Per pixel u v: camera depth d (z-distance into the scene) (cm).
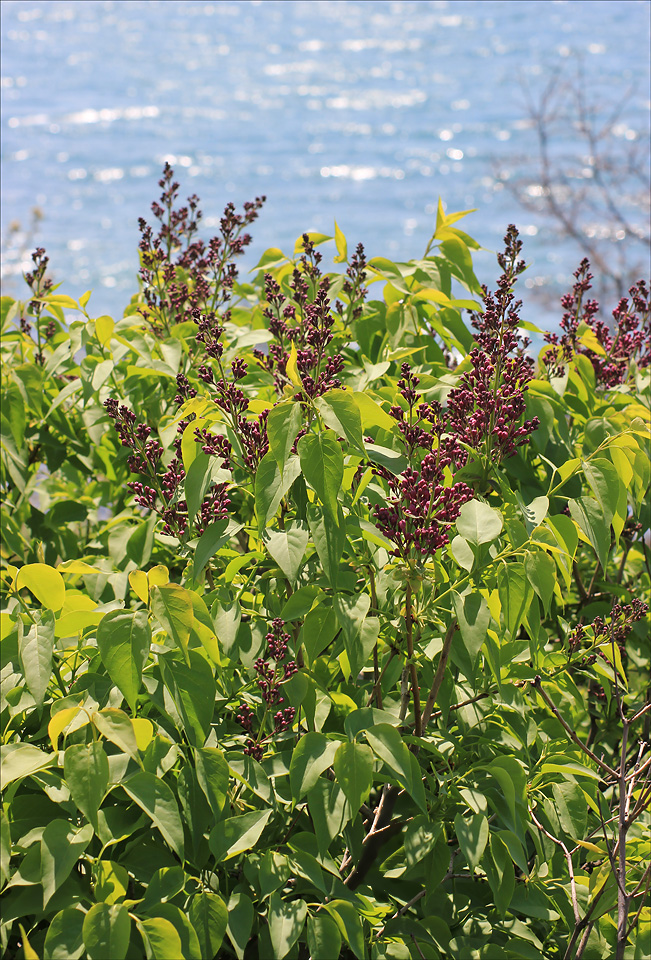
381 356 261
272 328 233
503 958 171
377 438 206
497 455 196
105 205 4438
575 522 188
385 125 5741
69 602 192
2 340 300
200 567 179
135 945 158
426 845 171
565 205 1748
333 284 261
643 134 1744
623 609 221
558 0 8875
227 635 181
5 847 150
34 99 7219
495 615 188
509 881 170
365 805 200
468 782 188
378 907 178
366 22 9488
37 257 291
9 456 282
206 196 4562
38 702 160
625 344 271
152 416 271
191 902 158
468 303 257
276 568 207
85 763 150
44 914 154
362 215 4153
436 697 194
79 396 282
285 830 185
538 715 227
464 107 5978
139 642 159
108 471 299
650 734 258
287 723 182
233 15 10519
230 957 183
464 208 3959
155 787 154
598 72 6138
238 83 7462
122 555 250
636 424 203
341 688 210
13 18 10931
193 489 183
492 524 170
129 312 305
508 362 202
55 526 299
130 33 9875
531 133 4925
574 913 178
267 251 293
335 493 167
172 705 169
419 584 170
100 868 155
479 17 8906
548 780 199
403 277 261
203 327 208
